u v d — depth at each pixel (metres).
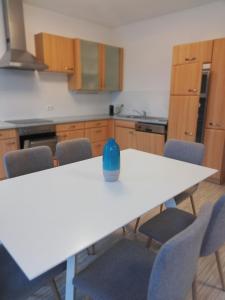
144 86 4.64
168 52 4.16
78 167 1.92
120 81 4.94
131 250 1.31
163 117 4.44
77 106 4.71
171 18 4.02
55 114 4.39
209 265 1.86
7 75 3.68
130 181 1.63
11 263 1.20
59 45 3.85
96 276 1.13
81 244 0.96
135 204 1.30
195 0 3.45
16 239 0.98
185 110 3.53
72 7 3.78
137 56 4.64
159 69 4.35
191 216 1.69
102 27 4.77
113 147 1.58
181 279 0.91
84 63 4.21
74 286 1.11
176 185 1.57
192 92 3.41
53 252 0.91
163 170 1.86
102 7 3.77
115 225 1.10
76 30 4.35
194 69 3.35
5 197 1.37
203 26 3.67
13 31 3.35
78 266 1.81
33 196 1.39
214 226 1.20
